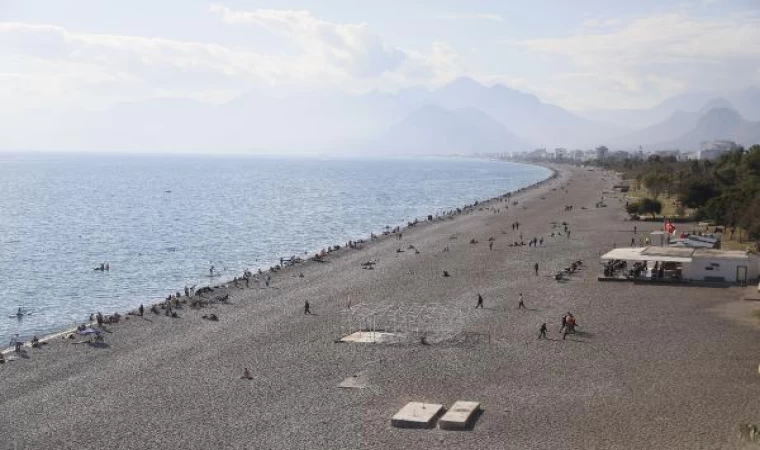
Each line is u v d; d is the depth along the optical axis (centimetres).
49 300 10281
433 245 14700
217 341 7456
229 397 5728
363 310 8769
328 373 6297
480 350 6925
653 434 4819
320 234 17762
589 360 6544
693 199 18000
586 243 14375
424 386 5897
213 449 4734
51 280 11725
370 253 13738
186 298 9688
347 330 7806
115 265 13162
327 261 12825
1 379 6328
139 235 17312
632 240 14400
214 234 17575
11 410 5553
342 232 18212
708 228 15550
